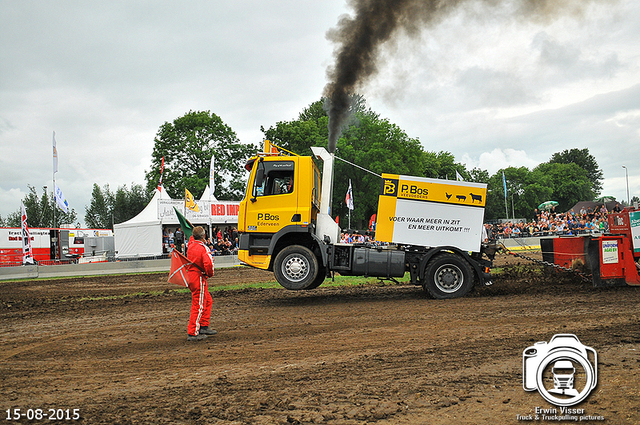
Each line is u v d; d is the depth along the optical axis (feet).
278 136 170.09
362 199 149.59
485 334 21.68
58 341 24.66
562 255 37.70
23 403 14.78
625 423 11.63
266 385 15.69
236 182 168.76
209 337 23.98
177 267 23.50
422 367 16.99
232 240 103.45
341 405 13.52
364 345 20.79
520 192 263.70
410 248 35.29
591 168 356.38
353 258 34.63
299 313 30.30
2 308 39.29
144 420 12.98
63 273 73.72
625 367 15.78
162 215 97.19
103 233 133.39
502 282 38.24
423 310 29.04
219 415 13.12
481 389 14.48
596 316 24.31
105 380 17.13
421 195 34.63
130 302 39.27
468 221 34.30
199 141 164.76
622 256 33.73
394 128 153.79
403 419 12.40
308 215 34.94
